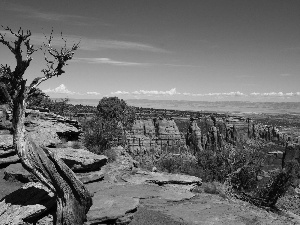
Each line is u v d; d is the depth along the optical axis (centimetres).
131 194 1894
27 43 1253
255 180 3128
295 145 7469
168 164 2967
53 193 1420
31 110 2409
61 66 1355
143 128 15538
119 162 2505
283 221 2027
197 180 2459
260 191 2917
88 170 2056
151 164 2997
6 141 1980
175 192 2128
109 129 2814
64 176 1343
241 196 2656
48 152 1351
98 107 7612
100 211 1504
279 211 2653
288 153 7444
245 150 3209
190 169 2986
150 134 15338
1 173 1850
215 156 3192
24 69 1261
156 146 13225
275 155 9138
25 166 1297
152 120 16638
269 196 2869
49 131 2280
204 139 15150
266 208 2538
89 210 1505
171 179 2350
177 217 1703
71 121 2625
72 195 1341
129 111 8094
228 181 2881
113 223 1488
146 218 1622
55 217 1366
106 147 2716
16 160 1948
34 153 1298
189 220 1689
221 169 3058
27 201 1338
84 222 1417
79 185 1370
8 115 2222
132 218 1555
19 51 1227
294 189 3878
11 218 1216
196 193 2280
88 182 1975
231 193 2611
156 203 1872
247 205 2261
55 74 1358
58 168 1340
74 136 2581
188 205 1952
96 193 1803
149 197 1928
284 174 2870
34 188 1448
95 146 2611
